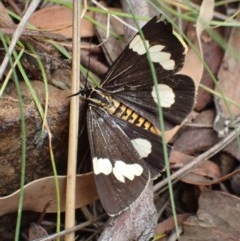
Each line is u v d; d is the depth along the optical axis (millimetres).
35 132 195
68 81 204
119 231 192
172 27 190
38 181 191
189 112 196
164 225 208
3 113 191
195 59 212
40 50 203
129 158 190
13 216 202
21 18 203
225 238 202
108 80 196
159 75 196
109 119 193
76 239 205
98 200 208
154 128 195
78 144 199
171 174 211
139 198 194
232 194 212
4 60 190
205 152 213
